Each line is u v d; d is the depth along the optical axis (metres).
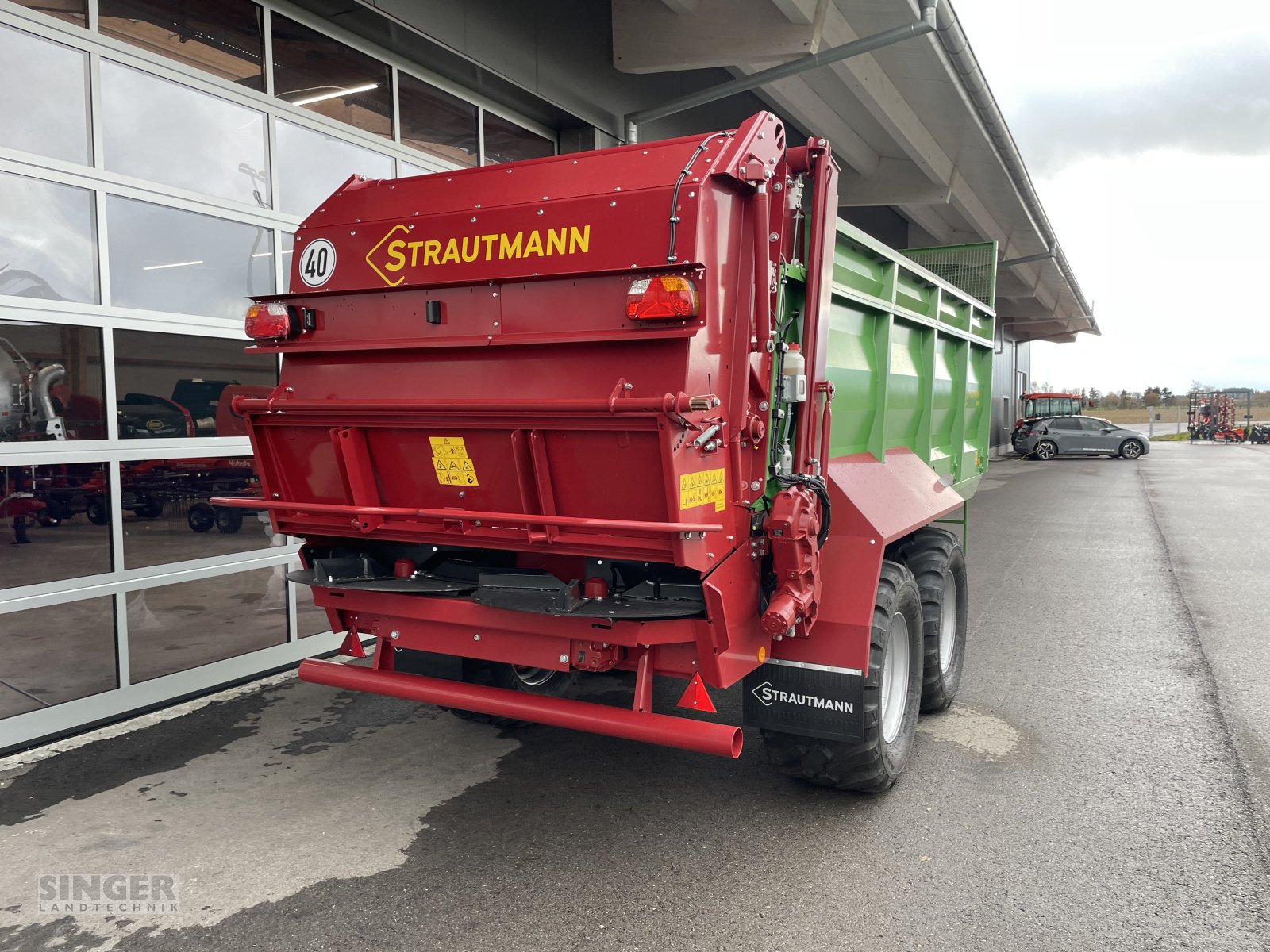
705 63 8.02
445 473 3.24
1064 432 30.36
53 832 3.52
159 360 4.92
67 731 4.51
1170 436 53.75
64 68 4.45
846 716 3.39
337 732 4.61
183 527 5.07
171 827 3.56
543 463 2.96
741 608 3.15
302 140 5.74
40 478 4.38
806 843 3.43
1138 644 6.38
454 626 3.42
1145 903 3.01
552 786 3.95
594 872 3.21
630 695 5.18
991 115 11.28
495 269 3.05
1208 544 11.12
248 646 5.46
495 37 6.80
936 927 2.87
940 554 4.64
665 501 2.81
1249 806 3.76
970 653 6.15
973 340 6.52
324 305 3.44
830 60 7.77
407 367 3.25
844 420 4.06
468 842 3.44
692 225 2.74
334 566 3.60
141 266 4.84
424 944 2.77
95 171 4.57
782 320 3.28
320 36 5.80
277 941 2.79
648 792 3.90
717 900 3.03
